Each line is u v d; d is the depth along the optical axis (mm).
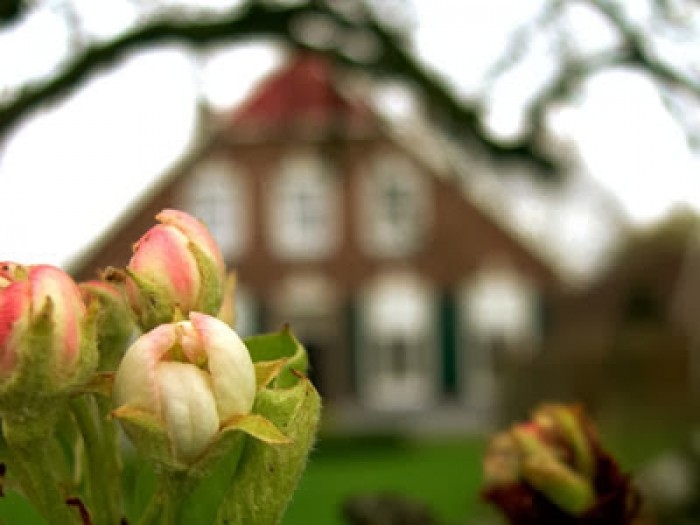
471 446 20547
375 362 31141
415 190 30562
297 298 30938
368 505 2660
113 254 26234
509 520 1543
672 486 4059
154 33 4117
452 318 30875
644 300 8391
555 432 1560
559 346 8625
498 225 30516
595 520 1506
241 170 30672
